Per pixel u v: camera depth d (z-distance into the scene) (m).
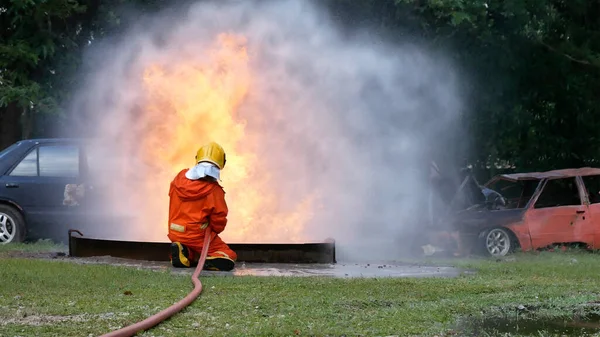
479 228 15.48
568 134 20.86
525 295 8.88
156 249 11.69
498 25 20.00
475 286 9.45
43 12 18.11
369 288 9.07
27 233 15.23
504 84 20.16
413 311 7.79
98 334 6.49
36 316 7.19
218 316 7.32
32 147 15.34
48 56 18.92
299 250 11.70
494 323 7.49
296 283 9.34
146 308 7.58
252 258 11.64
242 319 7.21
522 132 20.41
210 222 10.73
